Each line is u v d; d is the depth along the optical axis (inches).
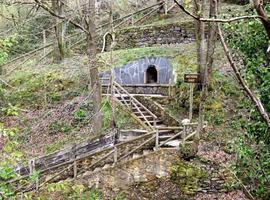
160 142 521.0
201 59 591.5
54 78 762.8
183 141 484.7
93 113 617.0
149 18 940.0
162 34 817.5
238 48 341.1
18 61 830.5
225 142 482.6
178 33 801.6
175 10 956.0
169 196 455.5
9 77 799.1
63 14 693.9
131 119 616.4
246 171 362.3
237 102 553.6
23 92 755.4
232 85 580.1
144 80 724.7
